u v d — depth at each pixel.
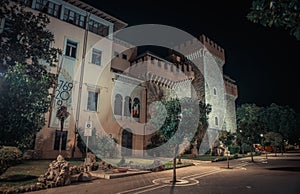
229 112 44.88
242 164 21.48
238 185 10.39
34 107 10.18
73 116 22.64
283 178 12.58
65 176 10.34
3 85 9.19
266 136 42.09
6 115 9.03
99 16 27.20
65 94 22.31
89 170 13.72
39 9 22.52
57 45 22.64
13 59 12.30
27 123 9.84
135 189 9.45
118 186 10.07
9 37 12.96
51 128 20.88
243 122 26.91
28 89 9.79
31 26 13.39
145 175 13.59
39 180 9.78
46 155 20.02
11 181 10.10
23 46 12.91
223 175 13.84
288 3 3.43
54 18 22.88
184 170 16.44
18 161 9.81
